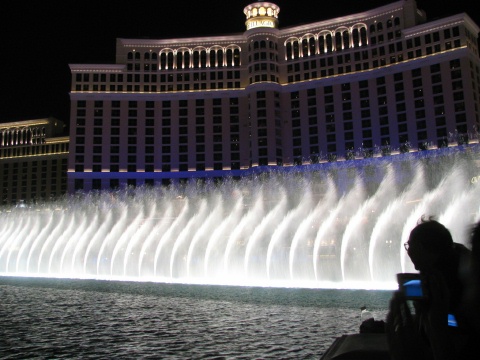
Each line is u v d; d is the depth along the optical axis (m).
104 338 13.48
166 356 11.33
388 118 109.31
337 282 31.92
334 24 118.81
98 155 119.81
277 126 117.88
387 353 5.02
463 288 3.27
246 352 11.54
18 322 16.28
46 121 160.50
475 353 3.12
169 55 126.94
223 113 123.12
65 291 26.97
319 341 12.62
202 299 22.34
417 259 3.52
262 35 121.75
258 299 21.89
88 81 123.12
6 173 161.62
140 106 124.00
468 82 101.12
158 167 121.31
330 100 116.50
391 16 112.50
